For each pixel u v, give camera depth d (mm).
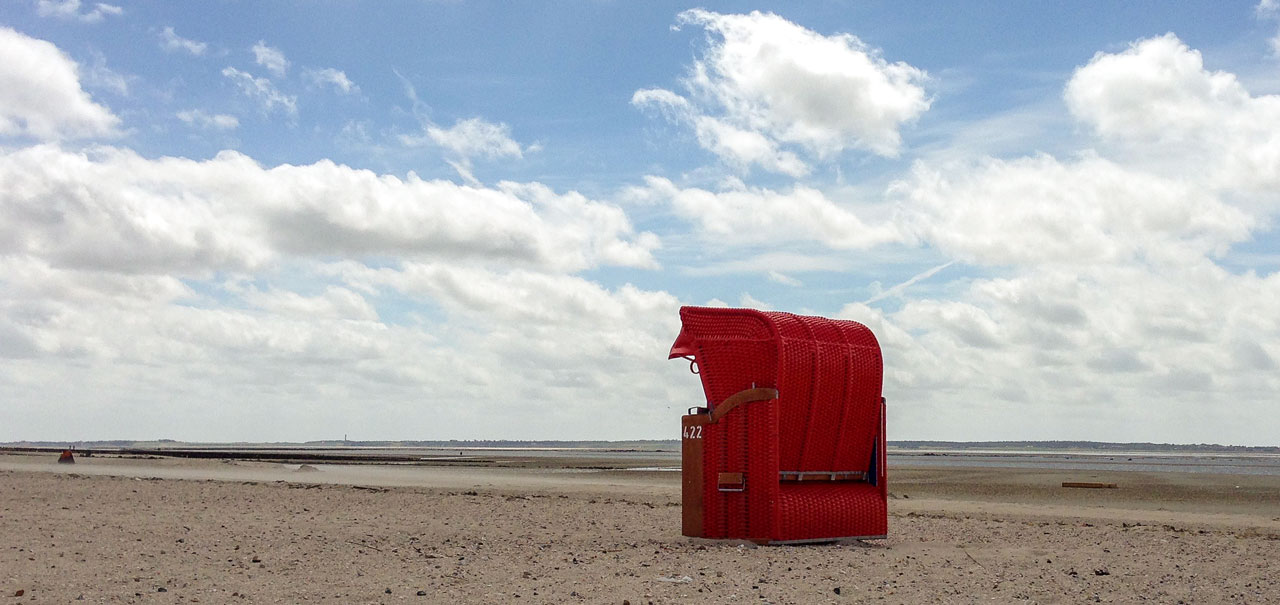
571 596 14117
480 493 40438
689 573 16453
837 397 21703
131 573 15688
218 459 107188
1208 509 37688
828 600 14078
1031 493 48656
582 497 38250
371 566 17078
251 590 14312
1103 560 19062
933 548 20828
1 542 19516
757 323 20891
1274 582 16406
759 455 20578
